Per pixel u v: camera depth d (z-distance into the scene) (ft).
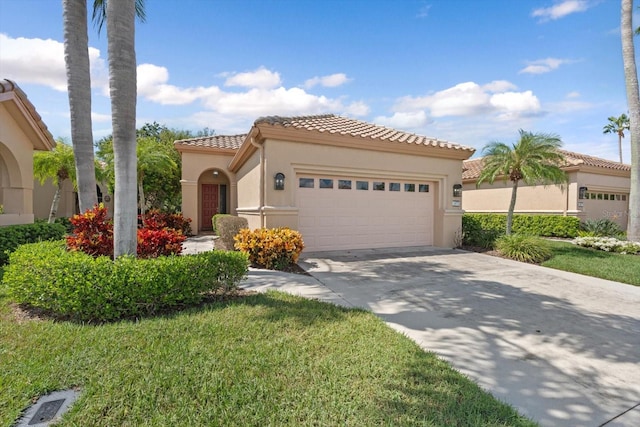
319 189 35.35
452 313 17.46
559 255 35.76
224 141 63.98
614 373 11.51
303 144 33.35
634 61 41.47
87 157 25.29
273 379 10.07
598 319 16.90
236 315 15.33
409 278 25.27
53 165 45.11
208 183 65.00
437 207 41.86
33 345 11.84
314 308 16.79
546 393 10.24
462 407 9.06
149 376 9.95
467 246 42.09
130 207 17.47
